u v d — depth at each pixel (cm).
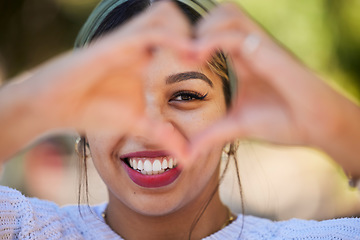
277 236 181
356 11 608
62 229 181
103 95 111
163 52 160
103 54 106
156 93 160
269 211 418
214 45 107
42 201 190
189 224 178
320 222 180
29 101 110
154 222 176
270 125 116
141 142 159
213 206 183
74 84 108
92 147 168
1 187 183
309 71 114
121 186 166
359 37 609
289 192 547
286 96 113
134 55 107
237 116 117
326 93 113
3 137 112
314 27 611
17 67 743
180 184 163
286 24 617
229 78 174
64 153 462
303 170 586
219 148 168
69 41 753
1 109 110
